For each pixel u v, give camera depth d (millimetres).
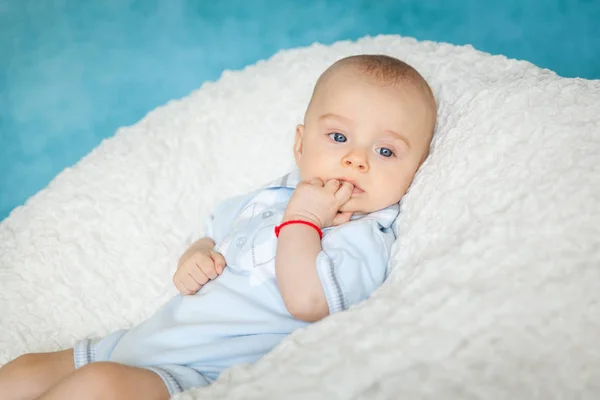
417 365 821
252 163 1579
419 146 1297
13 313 1364
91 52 2143
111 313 1381
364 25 2150
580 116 1103
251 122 1604
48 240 1439
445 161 1194
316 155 1289
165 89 2186
